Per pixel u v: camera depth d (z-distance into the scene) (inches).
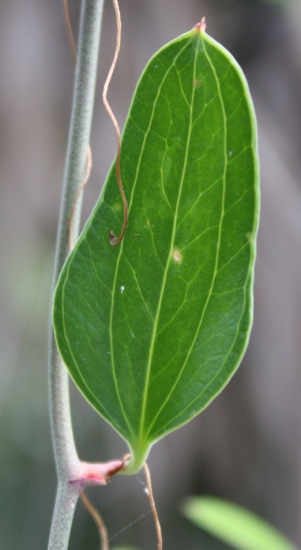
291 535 33.9
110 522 38.0
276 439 33.7
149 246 13.0
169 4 32.5
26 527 43.1
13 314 36.6
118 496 37.7
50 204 33.0
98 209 13.0
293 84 34.2
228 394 34.2
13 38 31.9
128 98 31.6
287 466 33.8
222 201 12.8
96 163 31.3
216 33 33.6
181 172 12.8
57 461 13.4
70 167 13.2
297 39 34.1
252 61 34.4
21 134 32.2
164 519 37.1
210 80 12.6
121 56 31.7
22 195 32.7
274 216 33.5
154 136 12.8
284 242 33.5
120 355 13.2
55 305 13.1
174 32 32.4
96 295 13.1
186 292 13.1
